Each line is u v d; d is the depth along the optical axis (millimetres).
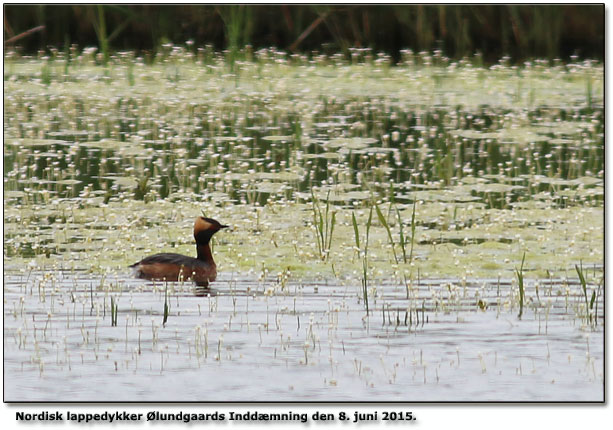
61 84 57656
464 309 24781
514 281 27656
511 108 54562
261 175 39438
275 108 52844
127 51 67750
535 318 23984
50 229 32844
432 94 58281
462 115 52375
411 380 19672
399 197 36906
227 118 50312
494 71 65625
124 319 23797
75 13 69000
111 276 28078
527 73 65000
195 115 51094
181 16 70438
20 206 35000
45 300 25438
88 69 62562
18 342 21938
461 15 70562
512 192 38344
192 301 25562
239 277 28250
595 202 36969
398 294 26391
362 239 32156
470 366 20469
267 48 70250
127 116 49969
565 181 39344
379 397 18781
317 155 42531
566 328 23125
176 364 20500
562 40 70688
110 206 35469
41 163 40688
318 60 66812
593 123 49938
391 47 71250
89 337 22312
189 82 59531
